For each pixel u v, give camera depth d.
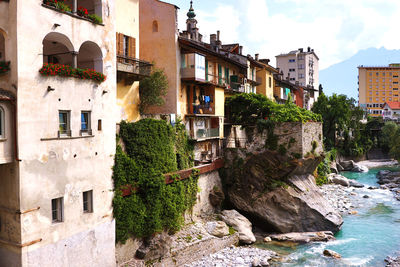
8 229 16.97
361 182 64.06
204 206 34.31
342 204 45.97
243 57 49.94
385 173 68.44
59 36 18.72
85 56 21.94
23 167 16.45
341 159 83.62
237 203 37.56
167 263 25.45
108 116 22.00
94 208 20.84
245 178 37.91
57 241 18.36
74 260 19.44
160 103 31.84
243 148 38.44
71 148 19.16
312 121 38.84
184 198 29.97
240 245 32.03
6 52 16.47
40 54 17.19
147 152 25.22
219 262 27.59
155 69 32.75
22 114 16.34
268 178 37.38
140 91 31.06
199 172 32.69
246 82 51.59
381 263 28.27
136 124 25.22
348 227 37.44
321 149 40.53
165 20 34.22
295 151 36.94
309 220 35.59
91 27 20.56
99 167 21.23
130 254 23.97
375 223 38.72
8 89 16.44
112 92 22.36
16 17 16.02
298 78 116.75
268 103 42.25
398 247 31.69
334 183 59.75
